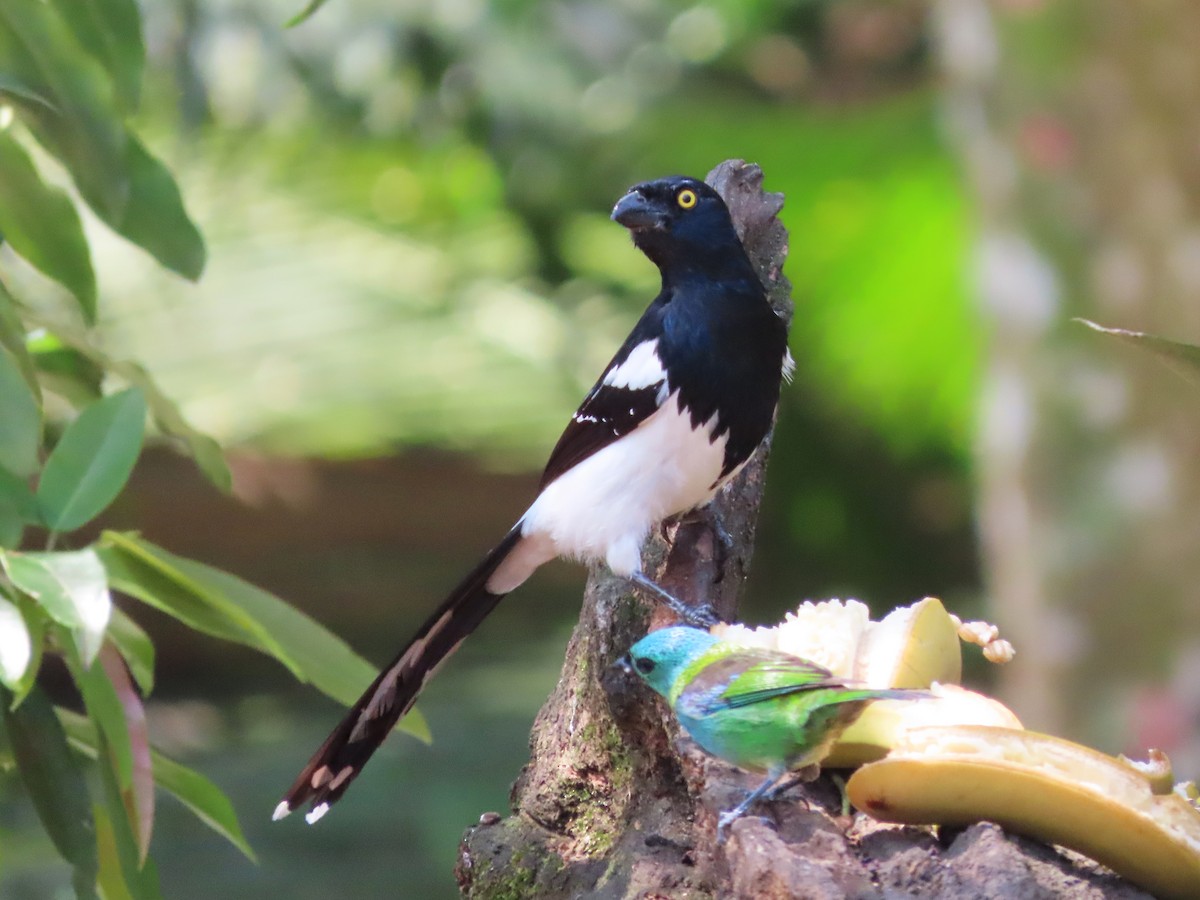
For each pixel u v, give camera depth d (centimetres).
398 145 2539
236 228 2594
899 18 2370
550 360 2427
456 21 2120
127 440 623
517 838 619
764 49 2425
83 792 645
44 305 1162
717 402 722
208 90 1833
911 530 2556
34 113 712
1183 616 1064
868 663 548
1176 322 1070
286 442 2064
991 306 1140
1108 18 1062
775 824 486
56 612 531
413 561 2169
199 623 680
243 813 1575
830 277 2147
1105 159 1077
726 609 732
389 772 1706
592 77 2317
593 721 620
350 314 2430
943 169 2062
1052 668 1110
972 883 448
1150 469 1071
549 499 732
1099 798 461
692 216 736
